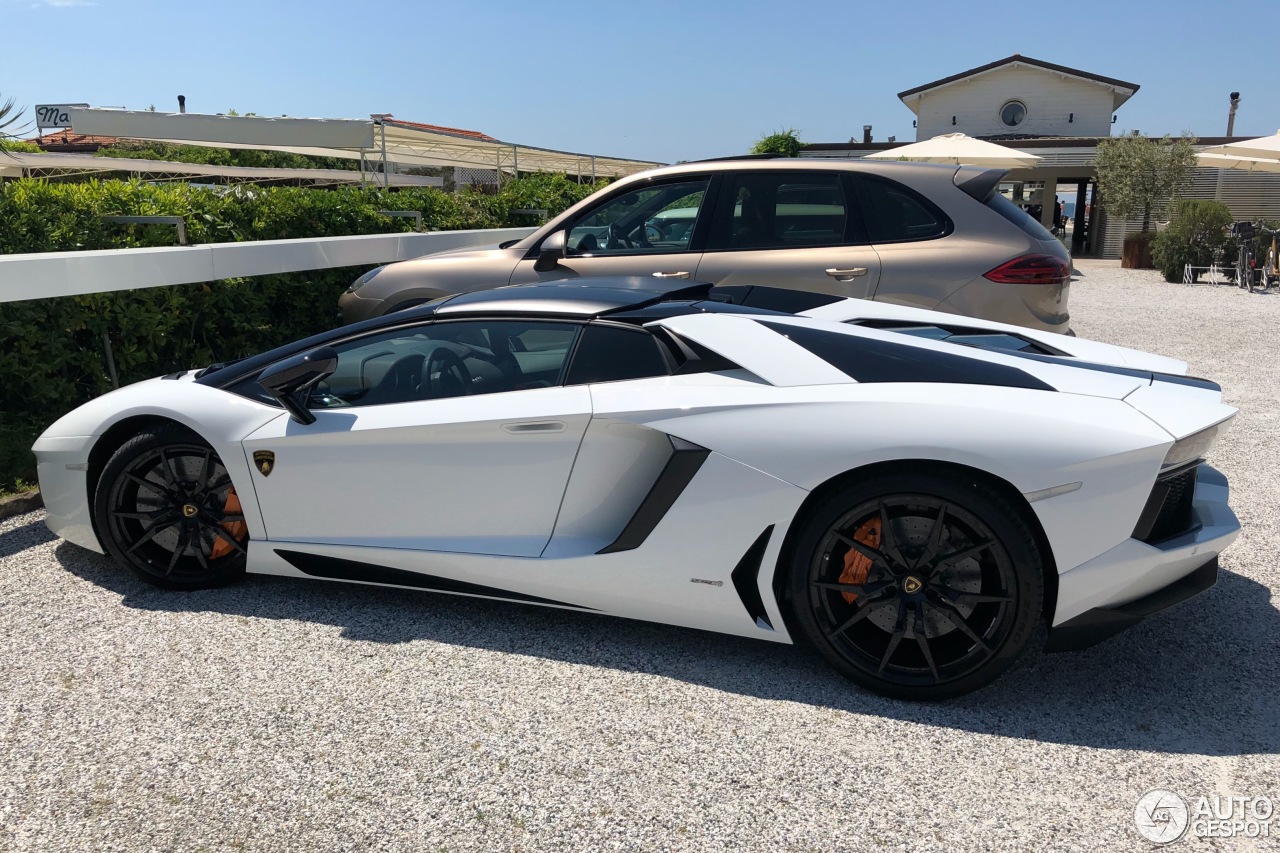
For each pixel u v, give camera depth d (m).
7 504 4.44
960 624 2.67
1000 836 2.20
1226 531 2.75
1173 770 2.45
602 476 3.05
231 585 3.66
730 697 2.83
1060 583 2.60
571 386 3.13
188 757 2.54
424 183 20.44
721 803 2.34
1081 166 23.23
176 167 16.33
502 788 2.40
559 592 3.11
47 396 5.11
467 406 3.19
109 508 3.54
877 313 3.85
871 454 2.66
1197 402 2.78
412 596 3.57
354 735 2.64
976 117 29.08
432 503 3.25
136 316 5.60
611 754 2.54
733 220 5.55
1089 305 12.82
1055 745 2.57
